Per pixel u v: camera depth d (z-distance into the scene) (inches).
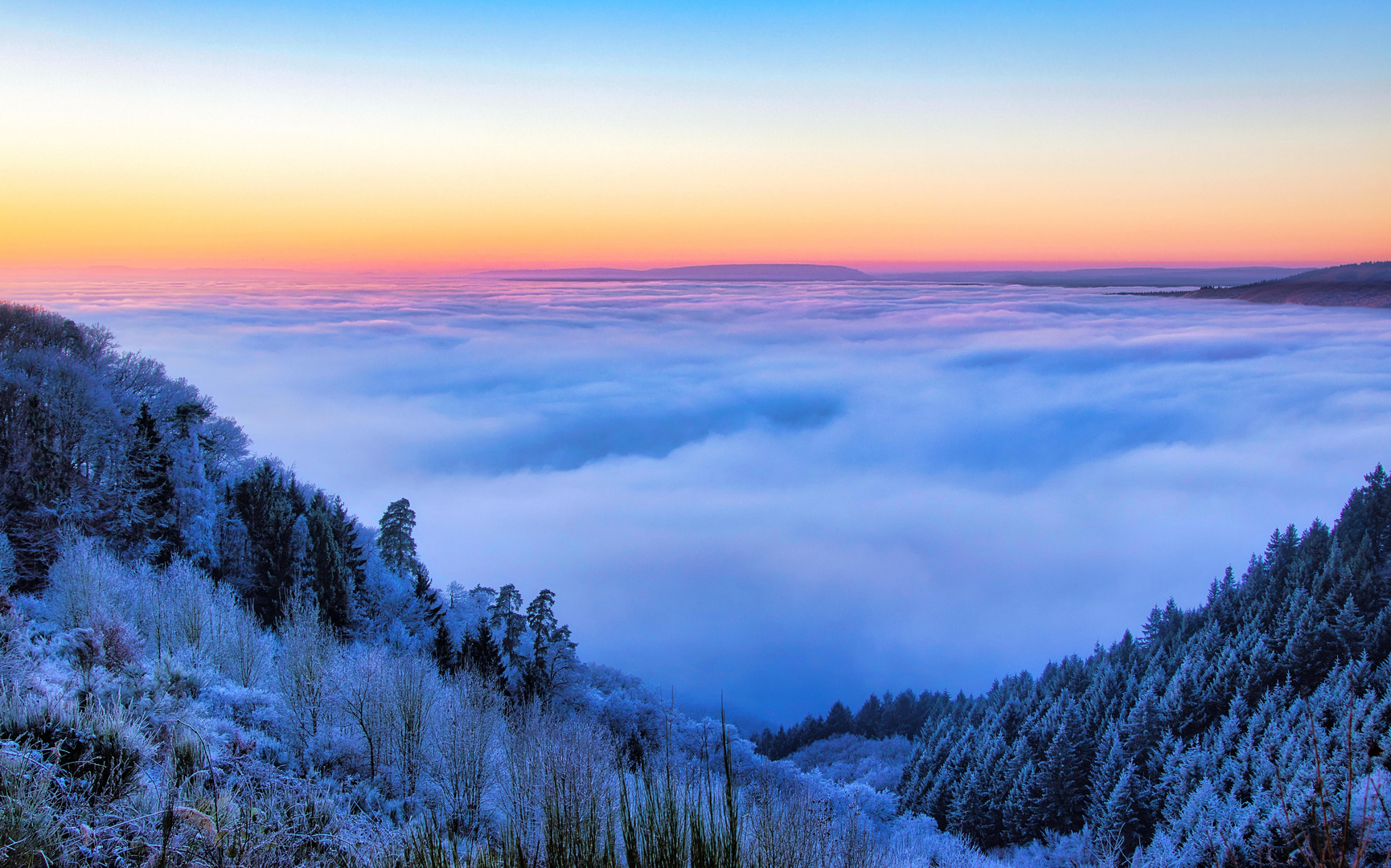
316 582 1850.4
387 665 924.6
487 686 1014.4
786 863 336.5
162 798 392.2
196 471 2134.6
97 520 1808.6
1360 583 2618.1
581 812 326.0
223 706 829.8
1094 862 1288.1
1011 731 2992.1
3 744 389.7
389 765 791.1
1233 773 1820.9
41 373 2082.9
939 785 2758.4
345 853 376.8
